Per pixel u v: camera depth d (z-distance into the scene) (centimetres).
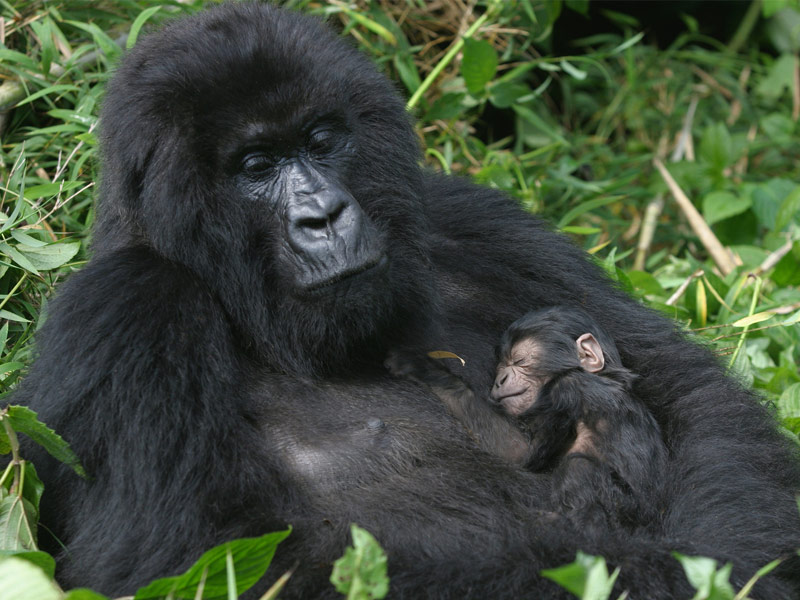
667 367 945
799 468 867
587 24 2042
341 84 835
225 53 797
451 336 943
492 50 1347
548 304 995
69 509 811
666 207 1797
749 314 1187
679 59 2116
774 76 2045
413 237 884
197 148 801
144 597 617
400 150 880
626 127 1995
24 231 1034
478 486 827
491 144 1714
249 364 849
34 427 730
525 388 904
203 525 725
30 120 1239
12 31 1231
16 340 1041
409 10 1530
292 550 715
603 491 826
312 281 798
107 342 762
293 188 811
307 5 1395
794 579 750
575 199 1588
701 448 855
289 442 816
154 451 739
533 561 705
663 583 693
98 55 1239
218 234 816
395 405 862
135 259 813
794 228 1446
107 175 856
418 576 697
